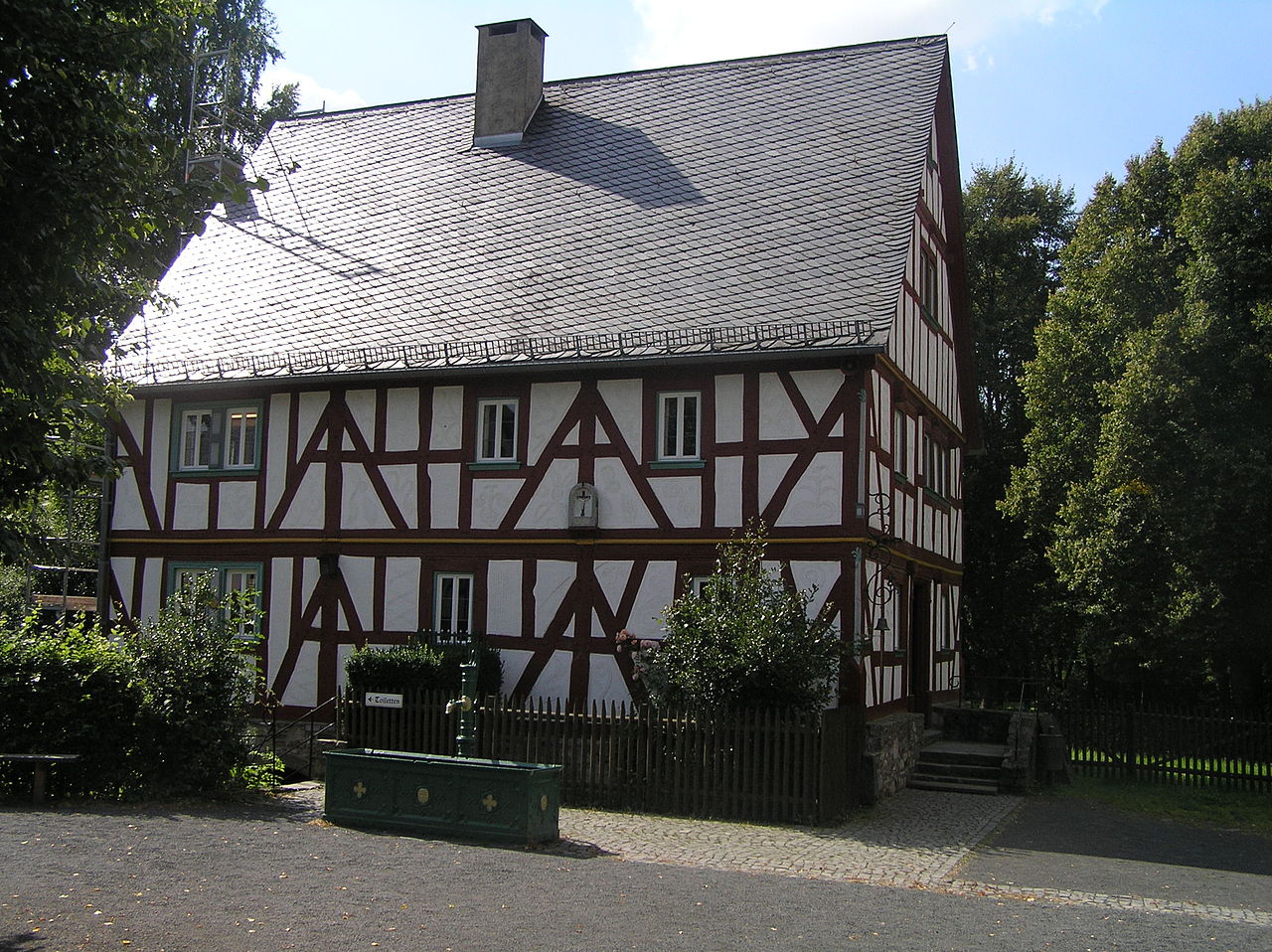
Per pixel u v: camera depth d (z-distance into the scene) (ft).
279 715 65.21
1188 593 72.28
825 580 55.06
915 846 43.60
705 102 76.07
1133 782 63.46
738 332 57.36
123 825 40.68
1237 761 62.08
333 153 85.05
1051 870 40.75
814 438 55.98
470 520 62.34
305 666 65.00
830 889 35.22
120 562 70.13
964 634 114.83
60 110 25.27
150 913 28.94
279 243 77.05
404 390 64.44
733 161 69.97
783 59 77.25
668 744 48.60
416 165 80.43
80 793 47.06
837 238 61.52
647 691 52.34
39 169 24.88
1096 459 81.97
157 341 71.67
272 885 32.30
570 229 69.31
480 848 39.06
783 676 48.39
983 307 124.47
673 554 58.03
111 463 28.02
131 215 27.99
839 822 47.39
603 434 59.93
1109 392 83.51
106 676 47.16
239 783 48.96
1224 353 72.90
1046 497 95.35
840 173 66.23
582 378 60.70
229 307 72.74
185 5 29.99
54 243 25.31
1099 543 78.28
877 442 57.72
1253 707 84.99
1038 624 110.11
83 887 31.35
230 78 100.53
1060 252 115.24
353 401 65.51
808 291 58.70
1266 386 72.54
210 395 68.95
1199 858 44.78
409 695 54.60
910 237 60.70
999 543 114.73
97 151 26.02
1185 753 63.52
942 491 76.33
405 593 63.31
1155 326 75.92
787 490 56.13
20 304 25.41
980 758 61.31
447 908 30.50
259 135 109.19
